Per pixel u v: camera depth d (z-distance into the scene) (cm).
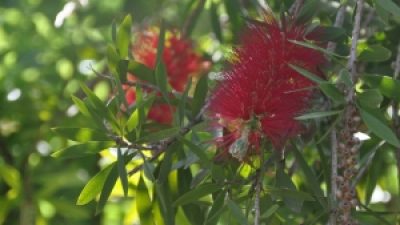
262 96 73
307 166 78
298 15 79
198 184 82
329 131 73
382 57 74
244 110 73
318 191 78
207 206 88
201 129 80
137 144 77
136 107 77
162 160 83
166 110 92
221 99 75
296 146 79
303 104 75
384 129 70
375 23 93
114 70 84
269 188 76
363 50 74
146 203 84
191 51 102
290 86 74
